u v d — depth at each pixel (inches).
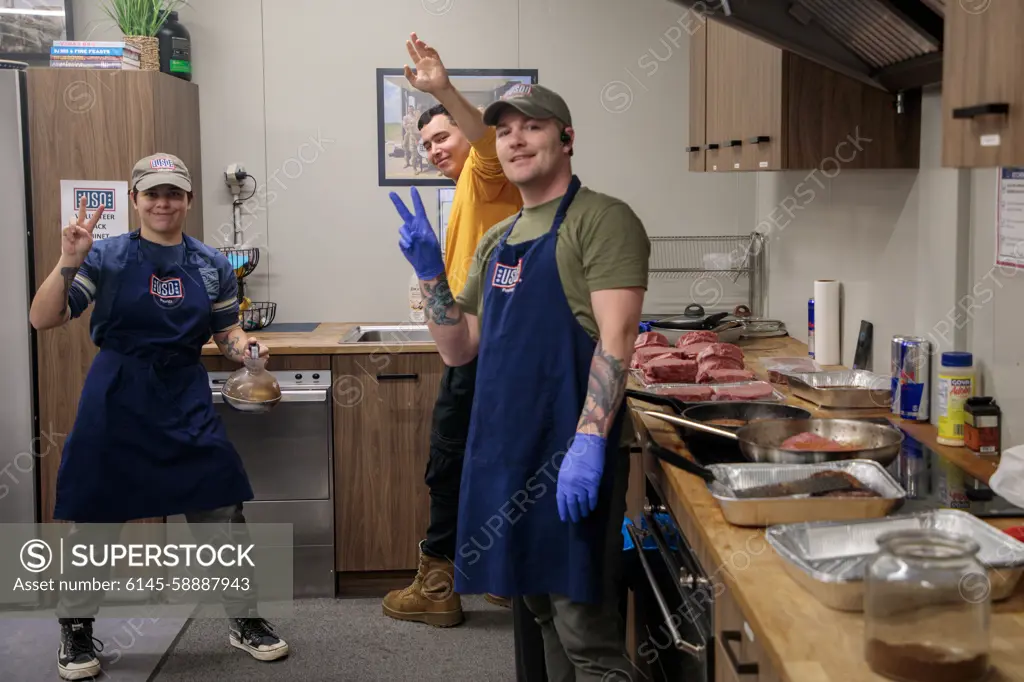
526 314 88.2
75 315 122.7
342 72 174.9
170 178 122.9
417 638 139.3
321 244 177.9
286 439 152.3
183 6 172.6
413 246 92.0
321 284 178.7
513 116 88.4
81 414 124.6
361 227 177.8
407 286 179.2
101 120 152.2
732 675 64.6
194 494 128.6
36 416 154.0
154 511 127.6
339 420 152.6
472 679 126.0
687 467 76.8
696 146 163.9
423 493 154.4
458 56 175.6
